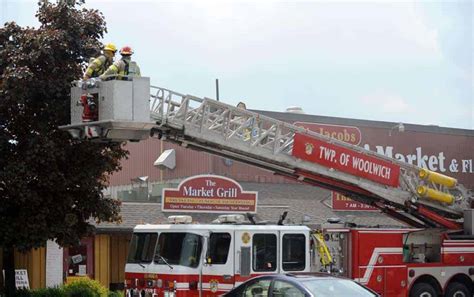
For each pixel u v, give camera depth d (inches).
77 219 639.1
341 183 686.5
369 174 693.3
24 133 621.6
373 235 687.1
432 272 718.5
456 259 735.1
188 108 597.6
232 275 561.6
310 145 655.8
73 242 632.4
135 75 534.9
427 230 718.5
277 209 1016.2
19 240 605.6
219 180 895.1
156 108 580.1
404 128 1282.0
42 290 692.1
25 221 602.5
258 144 634.8
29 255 813.9
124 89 518.6
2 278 754.8
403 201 717.9
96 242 869.8
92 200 646.5
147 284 571.2
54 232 609.3
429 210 745.6
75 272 853.2
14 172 581.3
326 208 1093.1
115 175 1279.5
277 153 642.8
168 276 555.2
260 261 577.6
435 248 733.3
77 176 618.5
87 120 527.5
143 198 1020.5
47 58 601.9
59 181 605.9
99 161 634.8
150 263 573.0
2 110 607.2
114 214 670.5
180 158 1172.5
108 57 551.5
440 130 1331.2
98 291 722.8
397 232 702.5
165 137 600.1
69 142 615.5
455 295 732.0
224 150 629.6
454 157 1347.2
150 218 888.9
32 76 584.4
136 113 522.3
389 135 1264.8
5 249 625.6
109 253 879.7
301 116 1185.4
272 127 646.5
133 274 585.0
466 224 749.3
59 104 600.1
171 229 566.9
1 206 609.9
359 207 1104.2
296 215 1010.1
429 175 729.6
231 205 900.6
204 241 554.3
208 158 1127.0
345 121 1224.8
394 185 711.1
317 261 642.8
